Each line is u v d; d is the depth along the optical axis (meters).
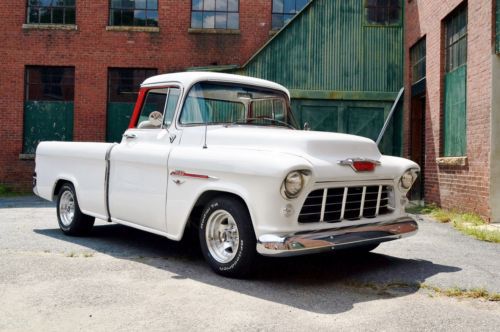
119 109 15.32
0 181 15.01
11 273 4.54
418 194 12.23
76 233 6.62
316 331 3.21
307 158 4.27
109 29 15.22
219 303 3.77
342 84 13.06
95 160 6.10
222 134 4.91
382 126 12.98
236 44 15.40
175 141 5.22
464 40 9.27
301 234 4.06
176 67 15.31
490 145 7.91
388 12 13.13
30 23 15.23
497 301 3.89
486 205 8.02
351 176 4.45
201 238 4.76
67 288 4.09
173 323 3.32
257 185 4.16
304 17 13.13
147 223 5.37
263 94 5.84
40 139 15.20
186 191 4.83
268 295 4.00
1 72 15.10
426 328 3.29
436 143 10.42
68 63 15.19
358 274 4.71
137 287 4.16
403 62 13.03
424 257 5.47
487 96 8.03
